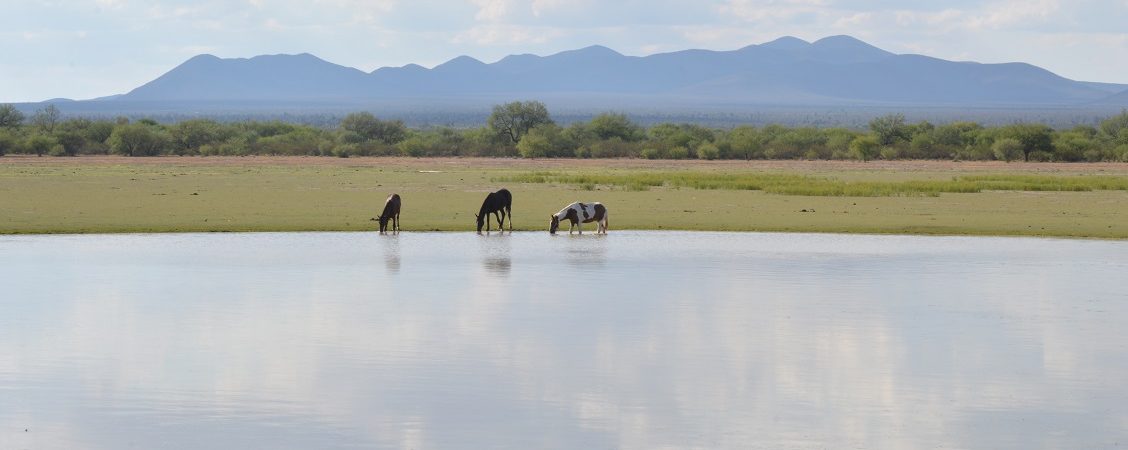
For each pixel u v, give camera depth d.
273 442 13.31
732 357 17.88
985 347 18.72
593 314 21.67
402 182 67.81
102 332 19.73
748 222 42.03
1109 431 13.84
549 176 73.94
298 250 32.88
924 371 16.98
